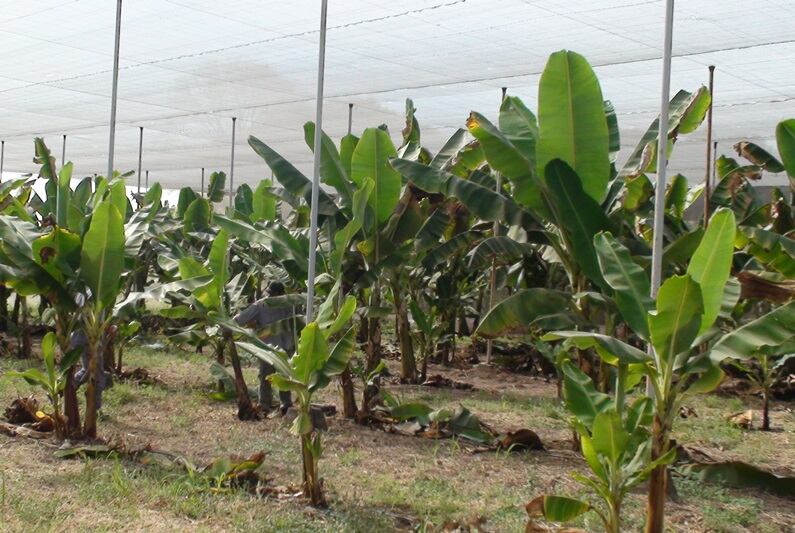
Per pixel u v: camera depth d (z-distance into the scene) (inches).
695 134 586.2
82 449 277.4
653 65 423.2
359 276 348.8
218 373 373.1
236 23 400.2
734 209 446.3
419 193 358.6
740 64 413.1
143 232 325.4
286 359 244.7
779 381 478.3
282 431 331.6
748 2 323.6
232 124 665.0
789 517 246.7
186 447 302.5
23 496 230.7
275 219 559.8
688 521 236.8
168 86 542.9
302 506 235.3
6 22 414.3
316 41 422.9
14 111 654.5
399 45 418.3
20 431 304.2
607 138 267.1
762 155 401.4
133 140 770.8
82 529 207.3
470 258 319.6
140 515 221.8
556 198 255.0
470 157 370.6
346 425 349.4
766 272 309.7
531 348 520.1
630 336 373.7
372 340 376.2
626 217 308.7
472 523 217.8
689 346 190.7
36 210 594.9
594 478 275.1
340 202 365.4
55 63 495.5
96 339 297.3
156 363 498.9
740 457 321.4
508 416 386.0
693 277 197.2
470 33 390.9
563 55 263.9
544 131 270.1
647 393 223.9
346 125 652.1
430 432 331.6
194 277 306.7
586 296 264.4
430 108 569.9
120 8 359.6
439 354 564.4
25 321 496.7
